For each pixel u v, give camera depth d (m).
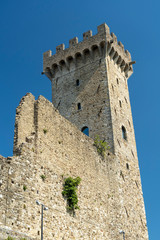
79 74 53.06
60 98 53.22
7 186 27.75
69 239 32.78
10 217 27.06
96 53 52.78
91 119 48.75
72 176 36.12
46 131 34.09
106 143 43.62
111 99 49.12
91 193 38.28
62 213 32.91
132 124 52.94
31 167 30.67
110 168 43.16
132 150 50.00
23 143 30.67
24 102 33.03
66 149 36.47
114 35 54.38
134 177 47.97
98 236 36.97
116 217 40.78
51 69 55.56
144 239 44.91
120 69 55.34
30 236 28.23
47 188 31.92
